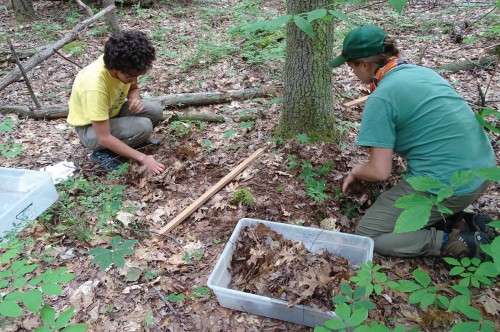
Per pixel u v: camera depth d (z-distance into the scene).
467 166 2.18
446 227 2.48
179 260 2.49
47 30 7.20
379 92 2.20
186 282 2.35
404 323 2.04
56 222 2.81
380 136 2.21
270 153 3.36
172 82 4.91
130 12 8.04
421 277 1.71
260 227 2.42
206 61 5.39
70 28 7.36
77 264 2.47
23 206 2.64
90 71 3.11
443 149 2.18
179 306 2.21
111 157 3.39
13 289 2.21
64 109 4.24
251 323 2.11
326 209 2.77
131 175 3.17
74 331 1.44
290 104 3.36
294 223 2.69
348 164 3.16
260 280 2.18
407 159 2.37
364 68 2.30
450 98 2.20
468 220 2.46
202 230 2.71
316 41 3.05
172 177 3.14
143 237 2.67
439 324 2.03
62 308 2.20
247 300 2.07
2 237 2.51
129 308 2.20
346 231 2.66
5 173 3.08
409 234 2.35
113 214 2.81
